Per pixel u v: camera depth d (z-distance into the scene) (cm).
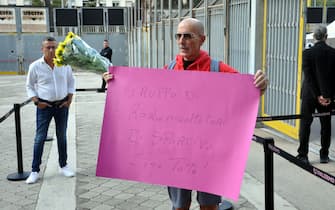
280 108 730
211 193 270
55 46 498
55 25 2664
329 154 604
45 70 501
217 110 269
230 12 848
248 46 784
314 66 538
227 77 267
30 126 866
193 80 275
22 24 2594
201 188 271
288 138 701
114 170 288
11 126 869
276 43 734
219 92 269
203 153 271
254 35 763
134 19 2355
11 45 2598
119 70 291
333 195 450
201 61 287
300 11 660
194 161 273
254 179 503
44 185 500
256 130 764
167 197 459
